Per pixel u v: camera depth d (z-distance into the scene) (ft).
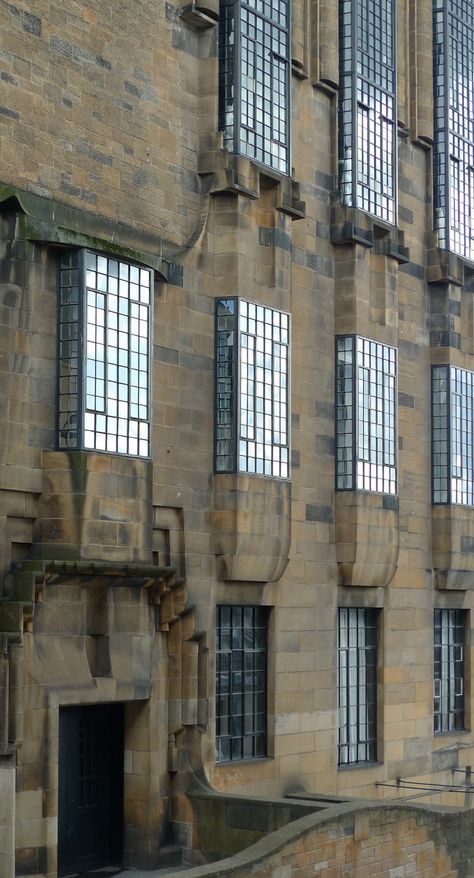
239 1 85.56
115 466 73.46
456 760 109.29
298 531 91.40
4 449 69.26
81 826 76.54
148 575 75.56
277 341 87.04
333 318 96.63
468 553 109.70
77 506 71.15
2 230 69.97
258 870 66.64
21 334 70.38
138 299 76.38
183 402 81.56
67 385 72.13
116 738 79.10
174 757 79.36
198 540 82.02
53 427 72.18
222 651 85.46
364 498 95.71
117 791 78.79
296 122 94.32
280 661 89.25
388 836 75.41
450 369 109.29
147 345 76.79
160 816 78.28
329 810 73.05
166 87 82.48
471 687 112.78
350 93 97.71
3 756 66.85
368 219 97.96
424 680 105.70
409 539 105.09
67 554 70.90
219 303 84.23
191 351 82.38
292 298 92.43
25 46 72.28
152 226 80.53
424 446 108.06
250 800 77.05
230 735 85.56
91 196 76.18
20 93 71.77
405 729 102.83
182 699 79.46
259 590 87.40
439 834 79.25
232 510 82.69
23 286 70.59
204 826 78.33
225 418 83.41
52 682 70.38
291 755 89.61
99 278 73.72
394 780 100.89
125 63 79.30
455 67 112.57
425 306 109.50
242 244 84.64
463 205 112.47
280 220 87.76
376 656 101.09
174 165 82.74
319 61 96.32
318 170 96.22
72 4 75.61
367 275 98.22
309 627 92.12
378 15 101.86
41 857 68.69
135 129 79.82
